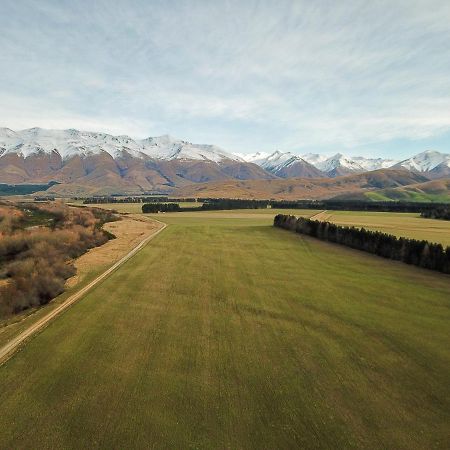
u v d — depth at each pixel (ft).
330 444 45.01
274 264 149.79
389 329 80.28
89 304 97.55
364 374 61.46
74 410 51.83
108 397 54.95
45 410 51.88
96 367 63.87
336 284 117.80
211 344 73.26
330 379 59.98
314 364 65.00
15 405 53.06
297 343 73.61
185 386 57.88
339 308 94.22
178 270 137.90
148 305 96.94
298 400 54.13
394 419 49.70
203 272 134.92
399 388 57.21
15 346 72.13
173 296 105.09
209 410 51.80
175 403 53.47
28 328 81.10
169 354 68.85
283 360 66.54
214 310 93.25
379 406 52.60
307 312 91.40
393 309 93.35
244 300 101.35
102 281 121.19
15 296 96.32
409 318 86.99
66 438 46.34
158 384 58.39
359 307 94.94
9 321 86.17
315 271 136.87
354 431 47.32
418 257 146.10
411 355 68.18
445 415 50.65
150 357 67.62
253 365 64.69
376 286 115.24
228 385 58.18
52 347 71.61
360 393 55.93
